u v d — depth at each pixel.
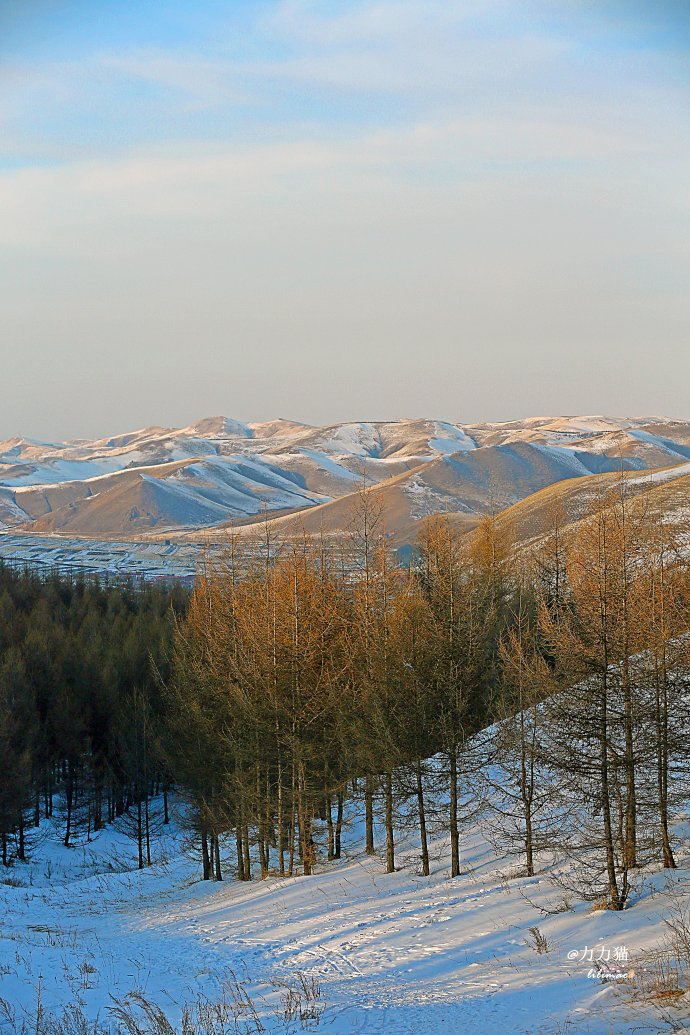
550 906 22.95
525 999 16.75
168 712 56.41
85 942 28.41
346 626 36.75
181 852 56.41
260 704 36.12
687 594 24.27
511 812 32.09
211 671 41.00
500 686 32.94
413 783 31.69
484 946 20.97
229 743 37.25
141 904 39.75
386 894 28.42
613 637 22.17
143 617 87.69
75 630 87.00
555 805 29.11
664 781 23.30
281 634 35.97
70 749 64.81
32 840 63.53
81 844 63.78
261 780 38.25
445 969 19.66
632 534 23.61
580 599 23.27
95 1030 16.28
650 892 21.88
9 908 38.72
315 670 35.81
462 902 25.39
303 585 37.34
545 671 26.73
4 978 19.86
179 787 49.72
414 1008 16.98
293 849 36.88
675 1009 14.69
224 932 27.77
